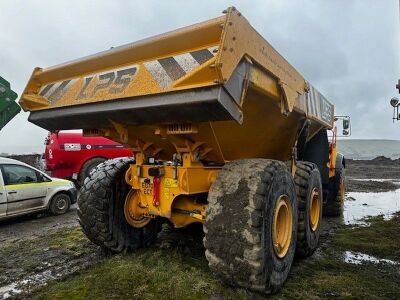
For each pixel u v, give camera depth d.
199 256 3.93
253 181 2.89
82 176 10.65
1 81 8.10
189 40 2.62
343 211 7.78
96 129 3.90
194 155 3.31
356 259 4.21
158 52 2.84
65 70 3.59
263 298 2.97
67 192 7.97
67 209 7.93
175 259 3.80
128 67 3.03
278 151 4.40
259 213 2.77
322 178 5.97
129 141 3.73
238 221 2.78
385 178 18.06
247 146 3.78
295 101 3.73
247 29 2.61
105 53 3.18
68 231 5.69
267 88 3.01
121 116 3.15
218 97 2.37
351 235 5.40
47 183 7.57
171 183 3.41
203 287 3.06
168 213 3.44
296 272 3.68
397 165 30.16
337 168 7.12
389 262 4.11
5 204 6.77
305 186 4.03
